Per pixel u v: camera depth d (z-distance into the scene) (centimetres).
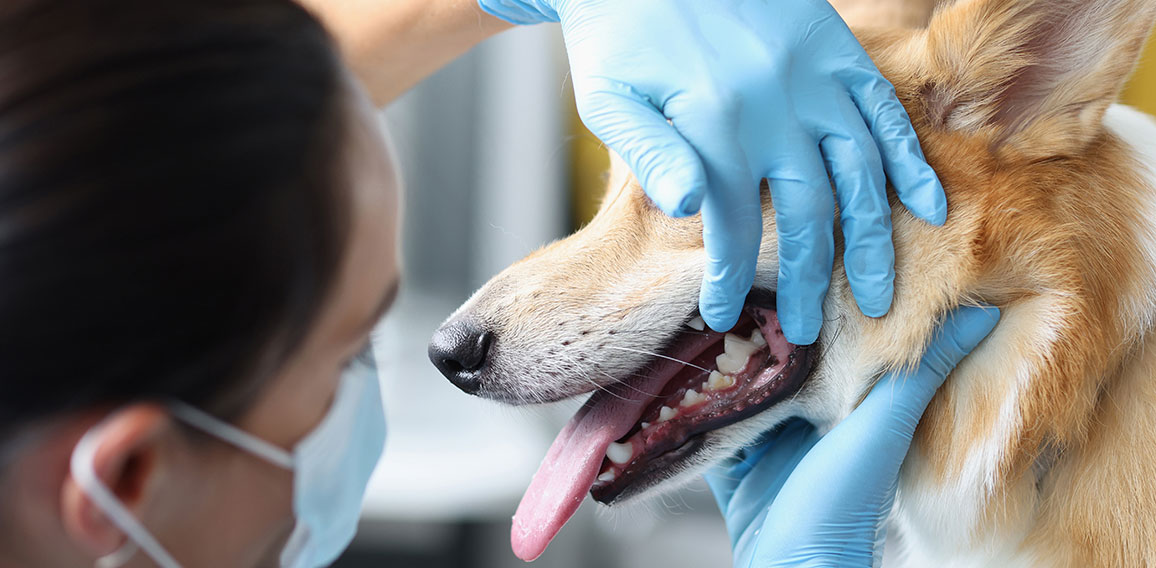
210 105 51
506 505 244
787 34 108
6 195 48
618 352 132
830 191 108
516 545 130
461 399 279
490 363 134
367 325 67
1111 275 112
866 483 111
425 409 275
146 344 51
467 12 139
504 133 309
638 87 106
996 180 114
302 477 69
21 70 49
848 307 122
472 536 242
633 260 137
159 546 61
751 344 133
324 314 62
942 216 110
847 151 108
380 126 67
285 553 76
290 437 67
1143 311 113
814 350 127
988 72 115
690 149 99
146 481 57
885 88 112
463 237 314
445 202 311
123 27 51
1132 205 115
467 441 258
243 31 54
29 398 50
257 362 57
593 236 141
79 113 49
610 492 136
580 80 109
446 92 305
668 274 134
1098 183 115
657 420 137
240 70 53
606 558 306
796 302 113
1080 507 114
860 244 111
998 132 116
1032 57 113
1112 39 108
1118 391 114
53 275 48
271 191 53
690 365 137
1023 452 113
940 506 122
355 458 79
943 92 119
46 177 48
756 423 134
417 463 249
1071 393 110
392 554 242
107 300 49
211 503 63
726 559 308
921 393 116
